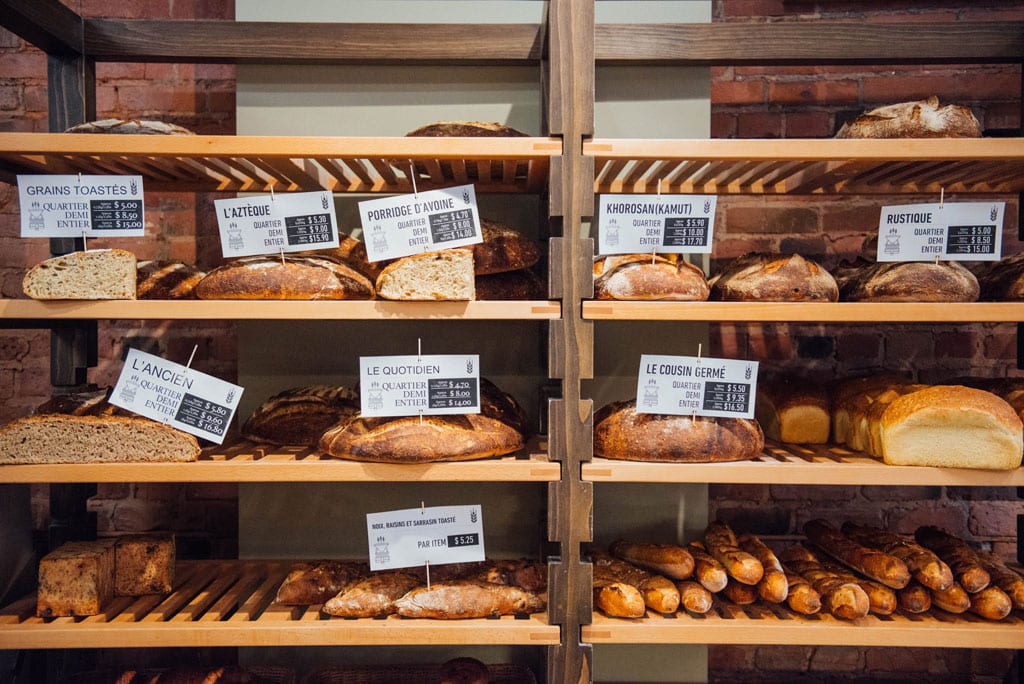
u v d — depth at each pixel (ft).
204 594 4.85
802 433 5.32
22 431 4.25
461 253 4.17
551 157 4.24
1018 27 5.26
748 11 6.51
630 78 5.51
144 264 4.84
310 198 4.42
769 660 6.54
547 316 4.24
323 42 5.25
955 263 4.78
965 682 6.48
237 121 5.48
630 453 4.47
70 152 4.17
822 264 6.51
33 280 4.13
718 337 6.49
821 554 5.39
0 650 4.89
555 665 4.29
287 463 4.24
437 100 5.51
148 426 4.32
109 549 4.64
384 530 4.52
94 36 5.15
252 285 4.33
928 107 4.58
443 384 4.36
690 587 4.51
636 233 4.44
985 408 4.38
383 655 5.53
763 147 4.27
